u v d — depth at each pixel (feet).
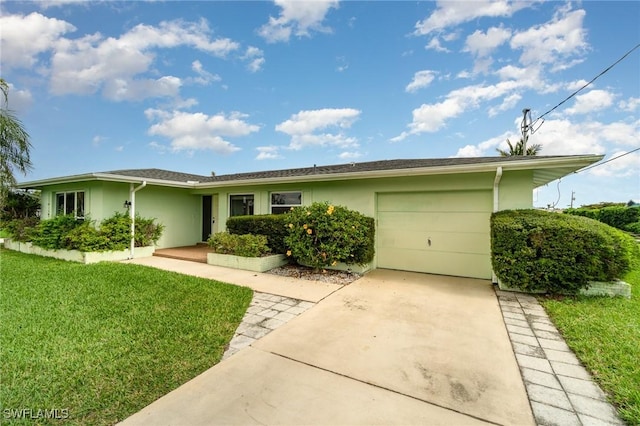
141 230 30.55
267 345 10.45
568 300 15.47
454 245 22.45
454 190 22.31
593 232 15.75
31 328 11.29
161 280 18.98
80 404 7.08
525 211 18.92
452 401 7.40
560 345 10.57
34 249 30.76
